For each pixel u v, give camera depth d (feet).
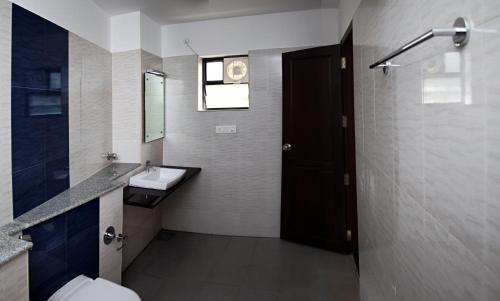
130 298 4.28
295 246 8.56
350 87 7.66
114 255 6.19
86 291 4.42
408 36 2.80
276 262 7.65
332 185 7.94
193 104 9.40
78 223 5.17
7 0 4.43
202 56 9.30
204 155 9.49
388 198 3.70
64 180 5.81
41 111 5.17
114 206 6.17
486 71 1.64
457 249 2.02
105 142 7.61
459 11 1.89
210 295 6.26
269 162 9.09
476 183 1.77
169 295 6.26
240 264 7.59
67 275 4.91
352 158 7.77
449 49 2.05
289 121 8.45
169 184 7.32
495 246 1.60
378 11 3.88
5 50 4.40
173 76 9.48
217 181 9.50
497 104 1.56
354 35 5.82
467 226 1.89
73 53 6.17
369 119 4.65
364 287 5.51
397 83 3.18
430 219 2.46
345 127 7.77
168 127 9.64
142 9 7.85
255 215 9.32
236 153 9.29
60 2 5.74
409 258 3.00
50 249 4.60
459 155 1.96
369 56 4.47
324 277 6.89
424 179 2.55
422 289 2.68
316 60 7.93
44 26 5.26
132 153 8.04
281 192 8.89
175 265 7.57
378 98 4.00
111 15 7.97
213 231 9.63
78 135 6.33
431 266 2.47
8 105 4.44
